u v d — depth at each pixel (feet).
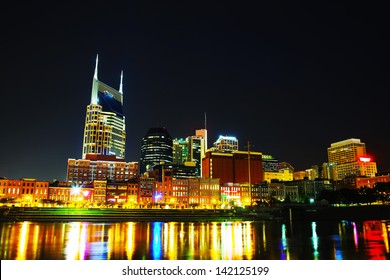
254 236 239.09
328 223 442.09
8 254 148.56
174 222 459.73
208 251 159.84
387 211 540.52
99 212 493.77
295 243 191.11
